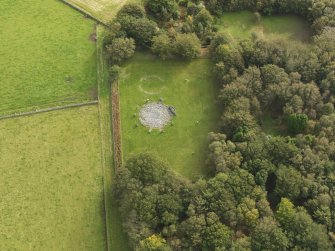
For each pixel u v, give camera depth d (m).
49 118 98.25
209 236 75.50
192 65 107.19
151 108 100.00
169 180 83.12
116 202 86.75
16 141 94.88
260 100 96.00
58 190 88.69
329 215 77.12
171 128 97.19
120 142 94.50
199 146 94.56
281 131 95.12
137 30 107.25
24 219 85.25
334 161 84.44
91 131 96.56
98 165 91.94
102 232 84.12
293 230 75.62
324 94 94.38
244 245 74.38
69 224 84.81
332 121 89.00
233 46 105.94
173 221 79.06
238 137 89.38
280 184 81.88
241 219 77.75
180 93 102.69
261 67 99.50
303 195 81.06
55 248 82.25
